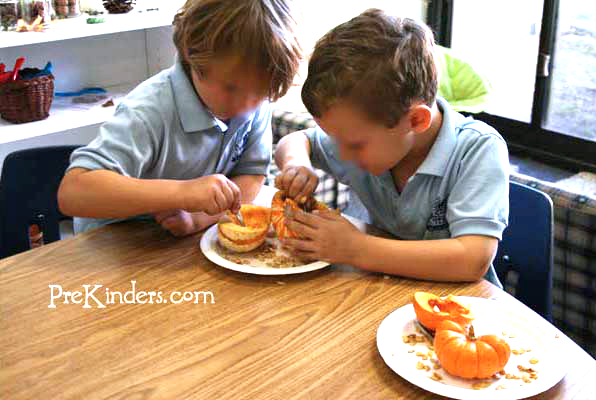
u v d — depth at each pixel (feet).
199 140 4.18
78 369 2.66
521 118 8.94
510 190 4.23
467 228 3.44
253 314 3.04
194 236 3.78
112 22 7.00
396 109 3.27
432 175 3.72
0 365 2.68
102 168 3.67
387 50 3.22
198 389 2.55
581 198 5.54
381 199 4.16
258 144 4.62
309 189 3.78
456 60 8.17
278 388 2.56
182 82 4.04
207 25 3.50
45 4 6.76
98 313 3.03
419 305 2.89
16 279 3.30
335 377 2.62
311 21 8.41
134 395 2.51
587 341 5.96
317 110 3.35
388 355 2.70
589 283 5.72
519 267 4.22
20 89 6.49
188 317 3.01
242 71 3.55
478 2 9.11
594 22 7.80
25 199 4.78
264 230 3.59
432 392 2.52
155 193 3.55
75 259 3.51
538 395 2.53
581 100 8.22
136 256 3.55
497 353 2.57
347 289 3.26
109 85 8.43
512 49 8.88
